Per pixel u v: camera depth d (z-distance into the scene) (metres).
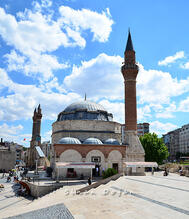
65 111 54.56
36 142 80.25
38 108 84.88
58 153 39.12
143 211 10.34
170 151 144.00
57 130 49.97
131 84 47.78
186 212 10.18
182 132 128.25
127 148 44.59
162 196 14.17
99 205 11.41
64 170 39.06
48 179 37.72
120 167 42.31
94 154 40.97
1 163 65.44
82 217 9.07
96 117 51.22
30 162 80.56
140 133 132.62
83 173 39.84
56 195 24.28
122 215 9.53
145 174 43.59
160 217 9.34
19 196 31.36
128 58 49.19
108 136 48.34
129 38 51.69
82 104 53.75
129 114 46.59
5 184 41.53
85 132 47.22
